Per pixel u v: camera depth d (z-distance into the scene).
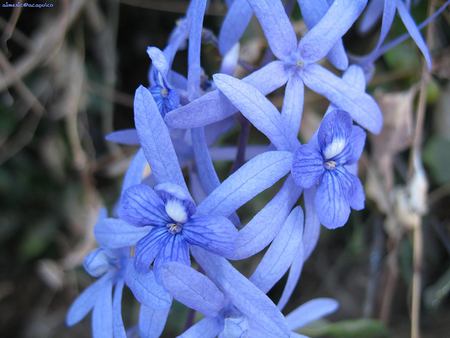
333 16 0.07
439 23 0.11
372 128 0.08
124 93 0.13
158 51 0.07
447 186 0.11
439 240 0.12
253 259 0.12
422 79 0.11
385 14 0.08
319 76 0.08
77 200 0.13
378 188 0.11
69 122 0.12
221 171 0.12
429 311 0.12
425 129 0.12
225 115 0.07
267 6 0.07
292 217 0.07
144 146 0.07
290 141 0.07
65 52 0.12
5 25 0.12
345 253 0.12
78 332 0.13
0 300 0.14
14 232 0.14
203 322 0.07
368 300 0.12
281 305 0.08
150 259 0.07
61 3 0.12
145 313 0.07
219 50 0.09
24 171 0.13
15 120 0.13
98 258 0.08
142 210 0.07
